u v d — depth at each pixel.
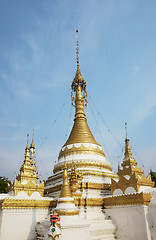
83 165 24.44
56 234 12.66
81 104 33.03
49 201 19.70
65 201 15.87
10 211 17.44
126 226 17.14
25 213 18.06
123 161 22.66
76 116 31.83
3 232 16.56
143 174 19.66
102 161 25.98
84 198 19.22
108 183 22.92
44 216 18.88
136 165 22.55
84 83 34.94
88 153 25.91
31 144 32.38
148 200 16.75
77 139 27.73
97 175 23.44
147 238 15.25
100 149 27.72
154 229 15.64
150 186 19.72
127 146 23.48
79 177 21.17
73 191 19.19
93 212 18.97
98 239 16.48
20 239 17.08
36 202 18.89
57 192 21.81
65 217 14.85
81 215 17.95
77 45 39.41
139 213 16.38
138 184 18.52
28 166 23.25
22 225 17.56
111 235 17.36
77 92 33.88
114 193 20.41
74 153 26.03
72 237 13.84
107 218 18.91
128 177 20.50
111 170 27.66
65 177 17.27
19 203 17.94
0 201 18.19
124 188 19.36
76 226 14.28
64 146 28.36
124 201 17.84
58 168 26.19
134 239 16.20
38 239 16.98
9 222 17.08
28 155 24.48
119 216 18.03
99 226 16.98
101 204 19.98
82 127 29.67
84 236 14.43
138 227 16.16
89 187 21.05
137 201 16.73
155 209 15.98
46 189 24.50
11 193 19.94
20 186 19.41
